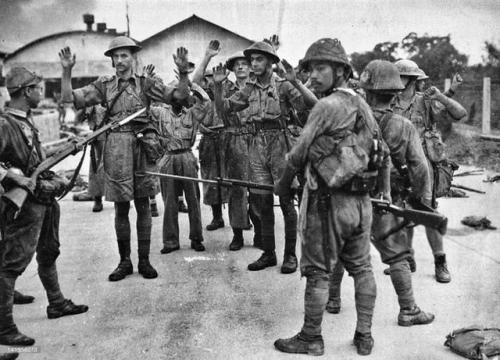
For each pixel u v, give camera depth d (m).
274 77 4.90
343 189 3.13
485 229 5.94
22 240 3.45
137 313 3.96
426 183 3.65
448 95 5.02
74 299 4.25
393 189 3.78
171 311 3.99
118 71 4.64
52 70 15.32
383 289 4.31
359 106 3.13
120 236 4.75
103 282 4.64
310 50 3.21
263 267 4.91
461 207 6.93
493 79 11.02
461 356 3.20
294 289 4.39
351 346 3.36
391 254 3.62
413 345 3.34
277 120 4.78
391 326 3.62
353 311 3.92
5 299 3.43
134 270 4.98
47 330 3.69
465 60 10.21
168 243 5.53
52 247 3.79
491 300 3.99
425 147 4.61
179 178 4.48
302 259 3.27
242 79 6.04
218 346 3.41
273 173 4.79
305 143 3.11
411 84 4.68
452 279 4.45
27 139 3.51
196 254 5.43
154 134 4.71
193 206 5.51
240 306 4.06
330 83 3.21
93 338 3.55
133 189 4.62
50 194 3.54
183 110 5.50
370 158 3.17
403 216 3.29
